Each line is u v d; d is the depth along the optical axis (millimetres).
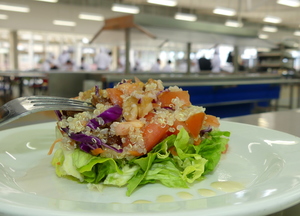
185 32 1104
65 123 147
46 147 187
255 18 2709
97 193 130
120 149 140
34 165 162
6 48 2506
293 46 2432
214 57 2109
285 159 148
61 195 126
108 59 2287
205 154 155
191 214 80
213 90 932
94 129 141
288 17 2660
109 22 1064
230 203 87
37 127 209
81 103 159
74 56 2709
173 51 2762
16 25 2189
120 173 136
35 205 85
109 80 743
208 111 1004
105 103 156
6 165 154
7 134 188
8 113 133
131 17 949
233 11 1893
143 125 146
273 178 117
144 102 150
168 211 82
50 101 151
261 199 88
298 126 282
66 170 139
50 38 2613
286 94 1856
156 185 139
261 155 169
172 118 150
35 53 2592
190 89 864
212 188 136
